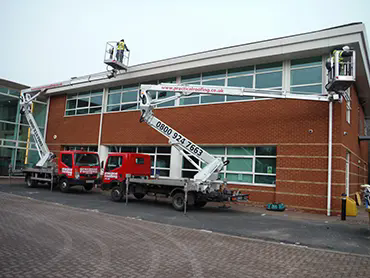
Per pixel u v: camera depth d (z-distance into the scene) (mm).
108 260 5520
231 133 14906
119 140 19375
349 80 10359
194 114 16250
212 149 15727
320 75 13117
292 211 12711
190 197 11586
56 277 4586
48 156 18391
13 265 5012
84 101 22172
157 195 13000
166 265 5387
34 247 6105
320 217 11430
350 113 15125
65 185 16391
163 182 12031
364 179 21828
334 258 6211
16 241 6477
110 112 20188
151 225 8867
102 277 4672
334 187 12062
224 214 11344
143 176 14125
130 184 13531
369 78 15578
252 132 14305
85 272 4855
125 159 13766
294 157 13094
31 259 5363
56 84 19406
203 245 6863
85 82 19750
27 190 16469
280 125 13609
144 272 4980
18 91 24031
